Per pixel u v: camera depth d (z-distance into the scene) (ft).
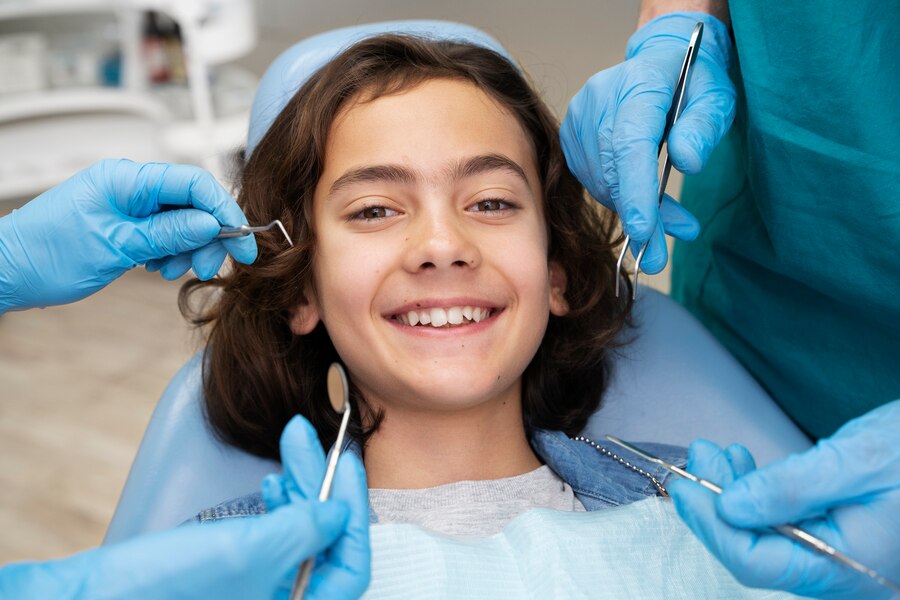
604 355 4.47
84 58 9.71
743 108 3.68
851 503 2.57
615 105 3.43
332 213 3.73
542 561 3.26
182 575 2.34
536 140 4.22
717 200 4.29
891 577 2.54
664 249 3.23
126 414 7.99
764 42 3.34
